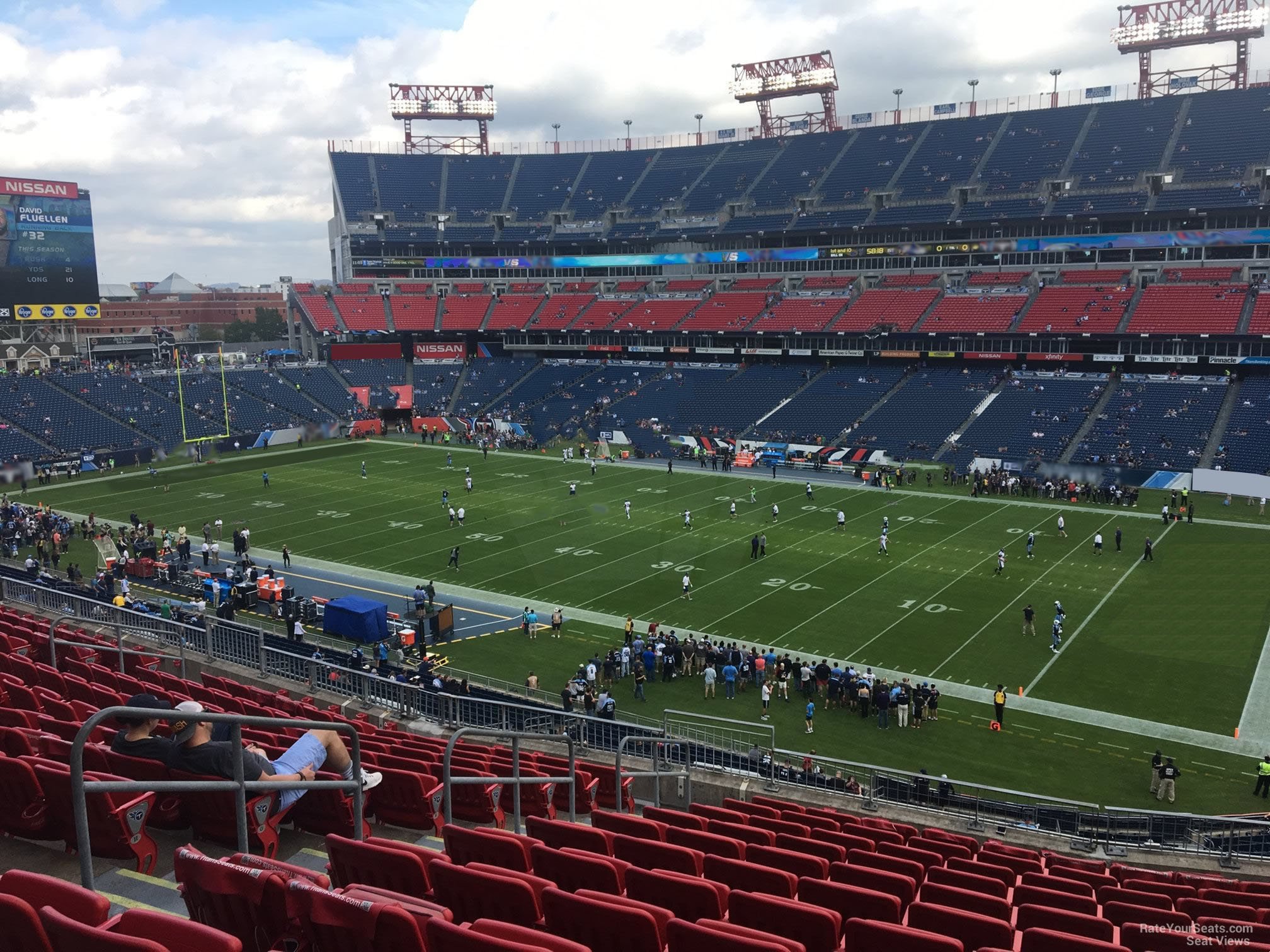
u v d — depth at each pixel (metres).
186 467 72.44
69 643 16.56
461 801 13.08
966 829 17.38
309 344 100.50
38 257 75.75
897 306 82.12
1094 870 14.73
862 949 6.83
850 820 15.77
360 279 103.94
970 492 60.06
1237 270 73.00
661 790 17.81
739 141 103.56
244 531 46.50
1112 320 71.06
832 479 64.81
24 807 8.53
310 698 18.95
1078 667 31.66
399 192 105.75
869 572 42.34
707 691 30.25
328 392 90.88
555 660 32.81
